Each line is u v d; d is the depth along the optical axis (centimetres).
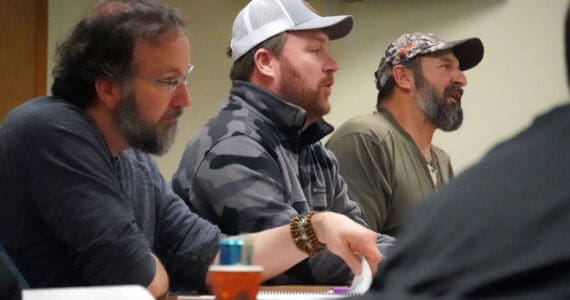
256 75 345
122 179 263
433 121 435
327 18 349
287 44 342
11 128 241
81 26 253
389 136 408
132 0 255
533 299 76
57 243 239
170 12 257
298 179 321
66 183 233
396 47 437
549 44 555
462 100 573
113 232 232
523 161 86
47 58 541
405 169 405
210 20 595
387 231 402
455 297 78
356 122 412
